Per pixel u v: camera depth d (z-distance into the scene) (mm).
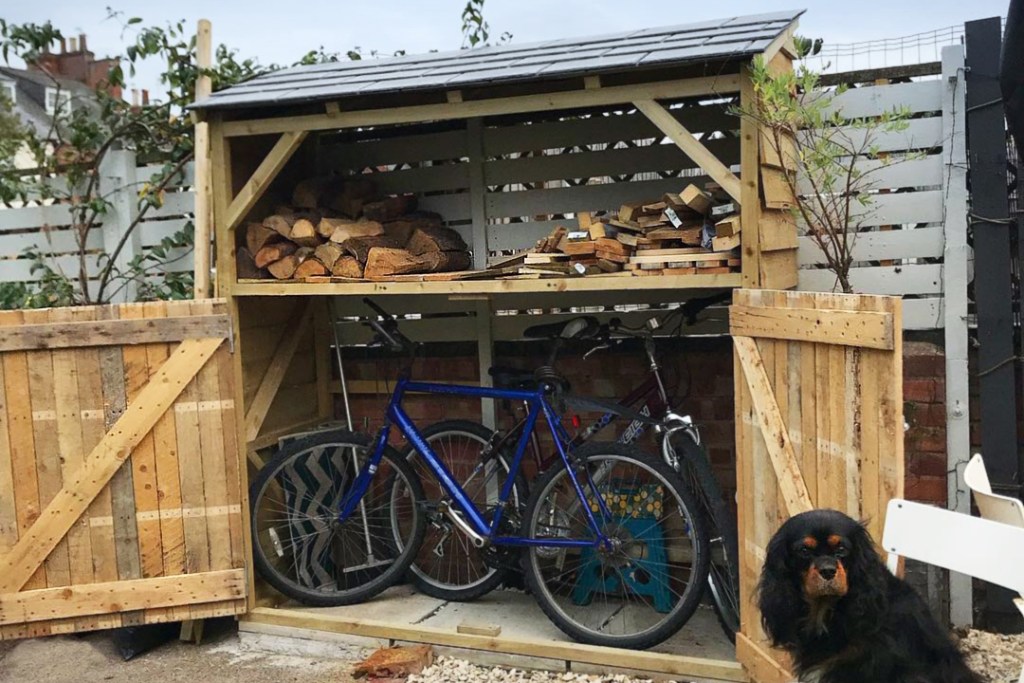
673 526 4492
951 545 2693
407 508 5074
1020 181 4047
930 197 4199
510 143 4910
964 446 4195
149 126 5426
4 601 4301
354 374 5371
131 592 4336
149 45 5434
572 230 4848
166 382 4320
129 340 4289
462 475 5039
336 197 4887
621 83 3955
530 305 5004
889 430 2914
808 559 2666
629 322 4824
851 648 2666
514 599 4770
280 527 4820
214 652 4457
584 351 4879
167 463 4359
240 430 4453
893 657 2627
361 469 4828
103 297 5578
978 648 4012
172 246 5375
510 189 5082
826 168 4023
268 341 4965
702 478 4133
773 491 3537
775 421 3529
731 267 3797
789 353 3453
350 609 4621
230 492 4398
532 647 4082
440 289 4219
